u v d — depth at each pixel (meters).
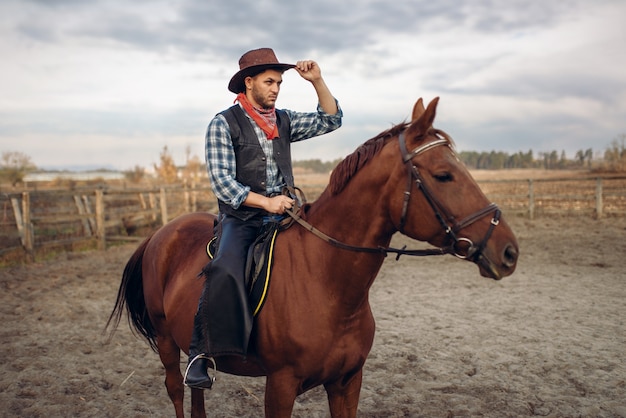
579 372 4.06
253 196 2.33
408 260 9.73
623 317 5.54
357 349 2.29
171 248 3.02
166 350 3.08
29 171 31.72
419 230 2.07
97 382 4.12
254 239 2.45
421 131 2.07
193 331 2.41
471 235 1.97
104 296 6.98
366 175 2.19
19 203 10.46
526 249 9.92
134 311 3.41
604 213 14.06
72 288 7.43
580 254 9.23
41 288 7.39
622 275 7.58
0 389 3.93
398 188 2.09
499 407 3.54
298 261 2.32
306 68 2.59
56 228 12.29
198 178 26.58
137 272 3.37
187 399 3.86
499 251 1.94
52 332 5.40
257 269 2.33
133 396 3.88
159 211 14.74
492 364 4.30
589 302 6.19
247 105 2.51
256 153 2.47
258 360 2.38
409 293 7.02
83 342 5.10
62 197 14.51
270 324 2.26
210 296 2.29
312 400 3.81
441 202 2.00
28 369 4.32
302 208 2.46
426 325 5.47
